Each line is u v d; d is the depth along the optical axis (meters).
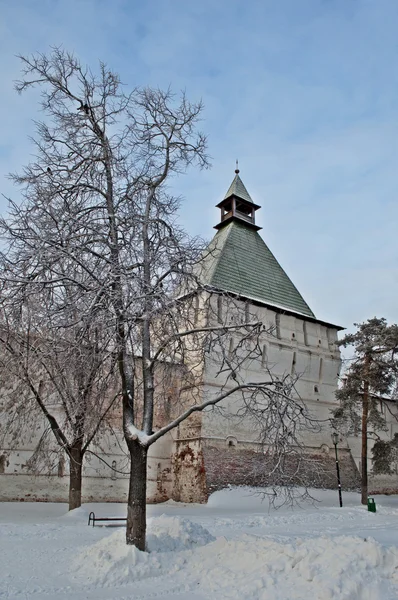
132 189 12.80
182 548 10.67
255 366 30.92
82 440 19.39
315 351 34.91
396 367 27.97
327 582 7.80
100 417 17.84
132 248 11.22
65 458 24.05
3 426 23.80
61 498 24.69
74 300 9.93
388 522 19.86
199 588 8.41
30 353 13.12
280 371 32.28
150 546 10.27
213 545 10.42
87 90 13.18
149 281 11.07
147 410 11.12
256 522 18.31
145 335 11.32
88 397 15.48
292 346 33.56
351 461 33.84
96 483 26.28
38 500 24.05
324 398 34.25
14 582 8.51
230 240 35.38
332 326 36.69
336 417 28.52
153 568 9.28
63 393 18.20
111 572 8.88
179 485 27.86
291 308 35.41
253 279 34.28
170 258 11.65
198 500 26.09
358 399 29.31
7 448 23.91
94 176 12.71
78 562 9.61
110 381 13.07
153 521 12.25
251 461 28.12
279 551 9.21
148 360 11.50
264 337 32.06
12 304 10.44
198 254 12.34
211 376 28.56
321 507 25.58
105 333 10.12
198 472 26.78
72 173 12.61
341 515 21.72
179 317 11.73
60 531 13.81
